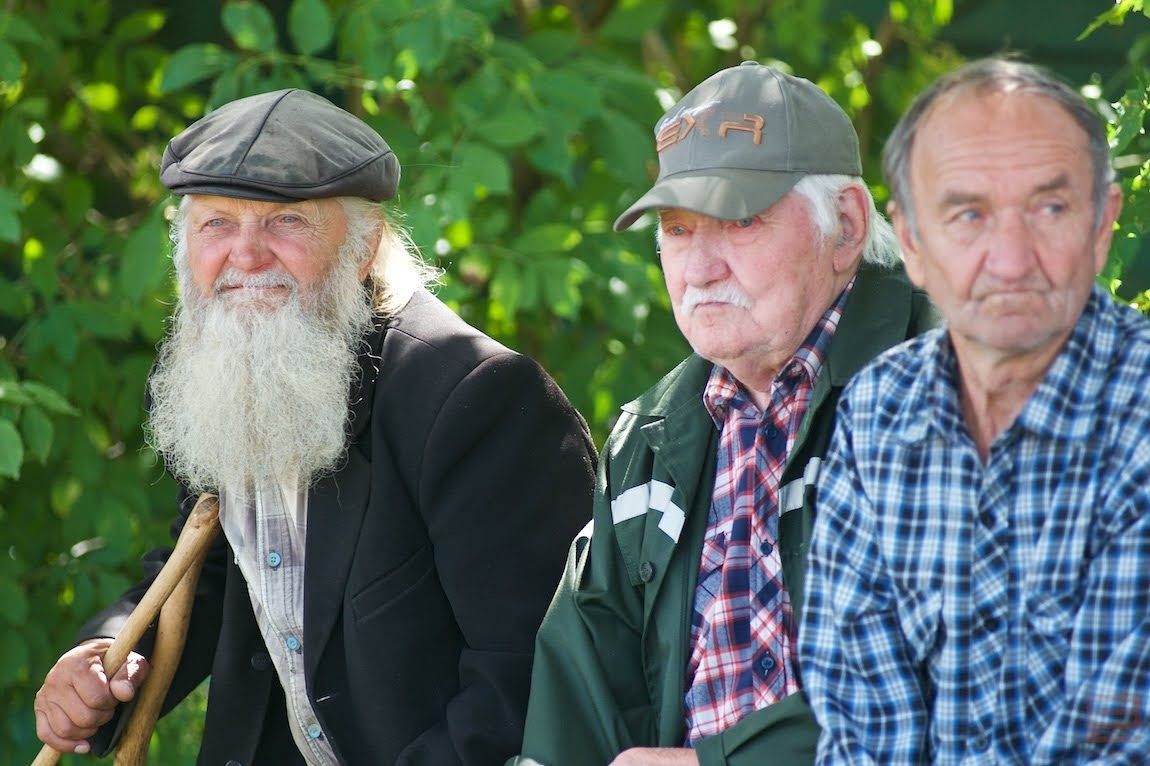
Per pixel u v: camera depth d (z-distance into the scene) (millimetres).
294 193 10062
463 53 15836
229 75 14781
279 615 10398
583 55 16812
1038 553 7086
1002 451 7215
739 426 9031
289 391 10133
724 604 8766
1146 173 10664
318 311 10375
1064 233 6879
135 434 16844
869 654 7613
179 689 11305
